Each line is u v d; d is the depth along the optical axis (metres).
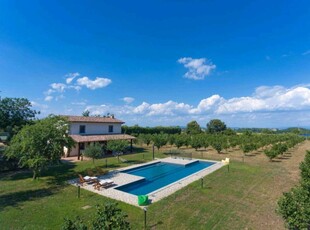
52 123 18.64
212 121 86.56
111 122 38.44
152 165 27.03
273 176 19.94
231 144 41.41
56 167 23.39
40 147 17.36
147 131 56.38
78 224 6.44
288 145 38.81
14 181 17.75
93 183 17.17
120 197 14.04
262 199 13.74
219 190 15.56
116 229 6.21
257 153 37.41
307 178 12.57
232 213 11.56
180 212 11.66
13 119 26.86
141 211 11.76
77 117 35.00
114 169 22.67
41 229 9.61
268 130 91.69
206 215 11.30
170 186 16.58
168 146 47.88
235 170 22.55
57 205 12.47
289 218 7.45
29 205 12.45
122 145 28.23
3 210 11.68
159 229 9.78
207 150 41.56
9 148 17.97
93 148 25.48
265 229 9.84
